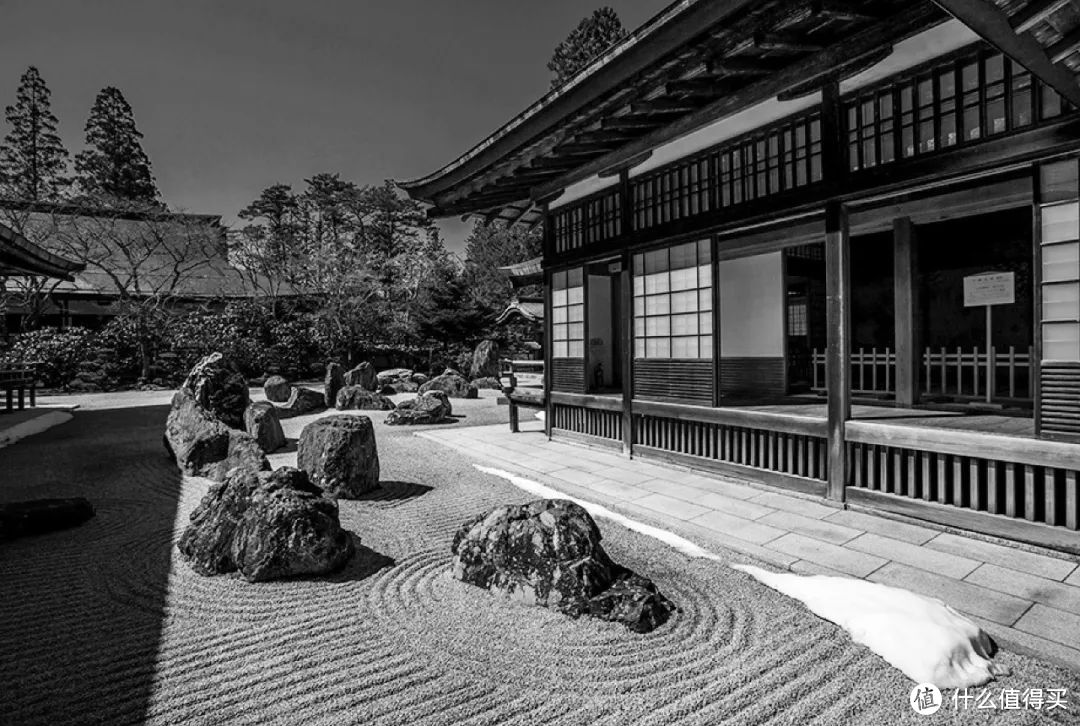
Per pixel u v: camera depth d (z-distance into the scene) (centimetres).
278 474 341
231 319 2067
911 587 282
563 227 708
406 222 3462
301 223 3388
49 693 204
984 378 550
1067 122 293
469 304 2308
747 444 499
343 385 1315
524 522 288
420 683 210
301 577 309
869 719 186
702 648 230
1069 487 309
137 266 2038
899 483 390
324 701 199
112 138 2955
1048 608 256
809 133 425
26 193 2272
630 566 319
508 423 980
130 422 1002
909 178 360
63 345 1695
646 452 594
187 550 328
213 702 199
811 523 384
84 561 337
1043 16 184
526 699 199
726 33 330
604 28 1983
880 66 361
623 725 185
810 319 694
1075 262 302
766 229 591
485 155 523
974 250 554
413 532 390
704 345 525
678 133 473
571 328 712
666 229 547
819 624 248
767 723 185
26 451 720
